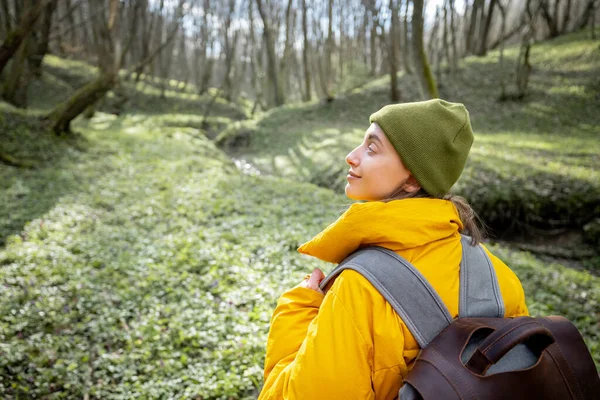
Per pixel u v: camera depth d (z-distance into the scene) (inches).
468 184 386.0
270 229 266.8
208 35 1537.9
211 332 151.9
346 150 621.9
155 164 459.8
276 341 43.7
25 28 363.3
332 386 36.4
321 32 1478.8
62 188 339.9
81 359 141.9
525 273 233.3
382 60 1453.0
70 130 501.0
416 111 41.6
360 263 39.5
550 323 40.3
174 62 1910.7
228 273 200.1
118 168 428.1
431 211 40.5
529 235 362.6
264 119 1000.2
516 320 35.1
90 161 436.1
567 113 733.3
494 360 33.2
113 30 471.8
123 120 899.4
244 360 136.6
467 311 39.4
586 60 886.4
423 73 333.1
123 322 163.5
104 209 306.0
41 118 484.1
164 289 186.9
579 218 349.7
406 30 932.0
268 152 776.3
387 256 39.8
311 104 1044.5
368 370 37.2
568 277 237.9
